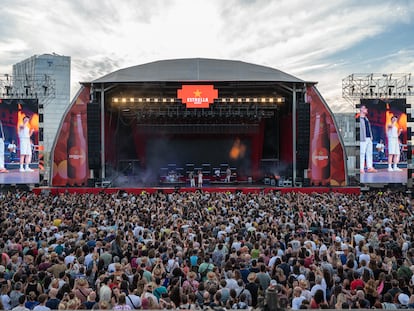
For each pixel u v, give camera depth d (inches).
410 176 1336.1
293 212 725.3
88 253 422.0
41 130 1380.4
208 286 314.7
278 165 1644.9
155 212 707.4
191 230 508.7
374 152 1333.7
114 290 293.7
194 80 1325.0
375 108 1338.6
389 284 330.0
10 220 616.7
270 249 428.8
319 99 1355.8
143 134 1676.9
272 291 181.2
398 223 608.4
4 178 1326.3
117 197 1015.0
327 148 1353.3
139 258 390.0
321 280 322.3
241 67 1531.7
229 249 442.6
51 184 1339.8
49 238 498.6
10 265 375.6
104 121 1364.4
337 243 438.9
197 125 1652.3
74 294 279.7
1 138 1326.3
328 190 1275.8
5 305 297.3
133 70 1466.5
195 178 1664.6
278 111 1608.0
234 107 1486.2
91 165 1290.6
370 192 1283.2
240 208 764.6
